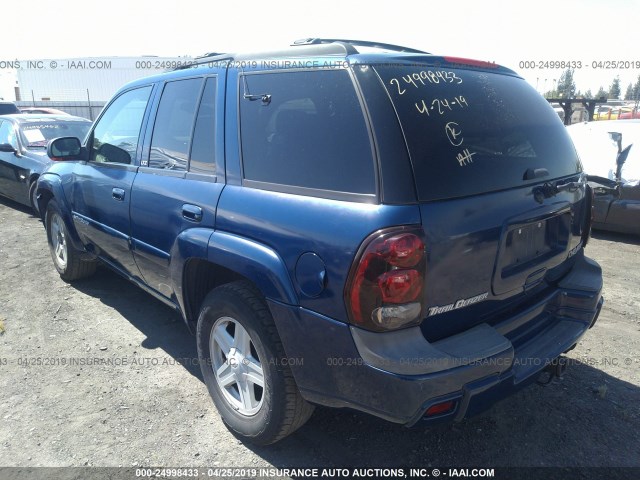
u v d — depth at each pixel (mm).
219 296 2650
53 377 3398
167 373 3459
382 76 2199
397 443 2771
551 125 2906
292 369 2348
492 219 2240
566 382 3359
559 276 2928
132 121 3660
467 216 2145
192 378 3404
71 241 4633
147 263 3416
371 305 1989
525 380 2322
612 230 6891
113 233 3766
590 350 3803
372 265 1969
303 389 2338
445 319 2189
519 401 3143
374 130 2096
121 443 2758
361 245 1998
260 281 2369
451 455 2682
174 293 3143
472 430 2875
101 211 3900
